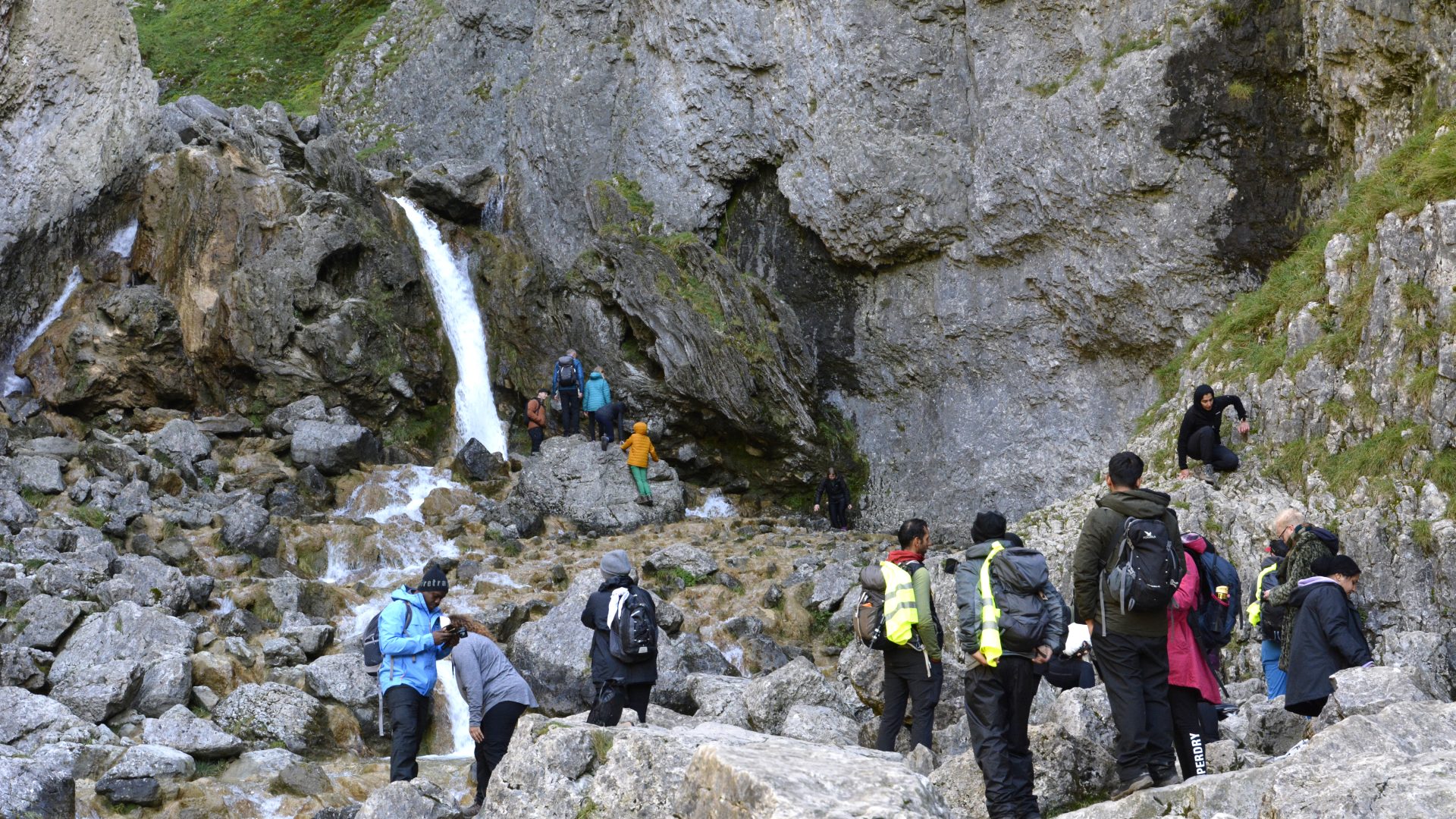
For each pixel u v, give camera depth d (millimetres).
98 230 22328
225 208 22156
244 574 15789
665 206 25109
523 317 24656
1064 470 20844
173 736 10852
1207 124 18359
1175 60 18594
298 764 10828
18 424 19531
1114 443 20281
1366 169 16594
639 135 25641
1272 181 18000
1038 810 6473
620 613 8562
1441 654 11336
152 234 22438
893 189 21812
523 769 6867
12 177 20609
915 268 22531
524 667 13711
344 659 12805
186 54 36781
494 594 16516
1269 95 17984
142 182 22922
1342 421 13742
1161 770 6266
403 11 32844
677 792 6059
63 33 21375
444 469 21312
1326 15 16906
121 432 20391
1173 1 18859
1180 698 6586
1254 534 13719
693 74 24750
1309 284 15555
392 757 8570
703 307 23000
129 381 21016
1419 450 12727
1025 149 20422
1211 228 18469
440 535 18469
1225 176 18359
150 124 23266
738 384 22516
